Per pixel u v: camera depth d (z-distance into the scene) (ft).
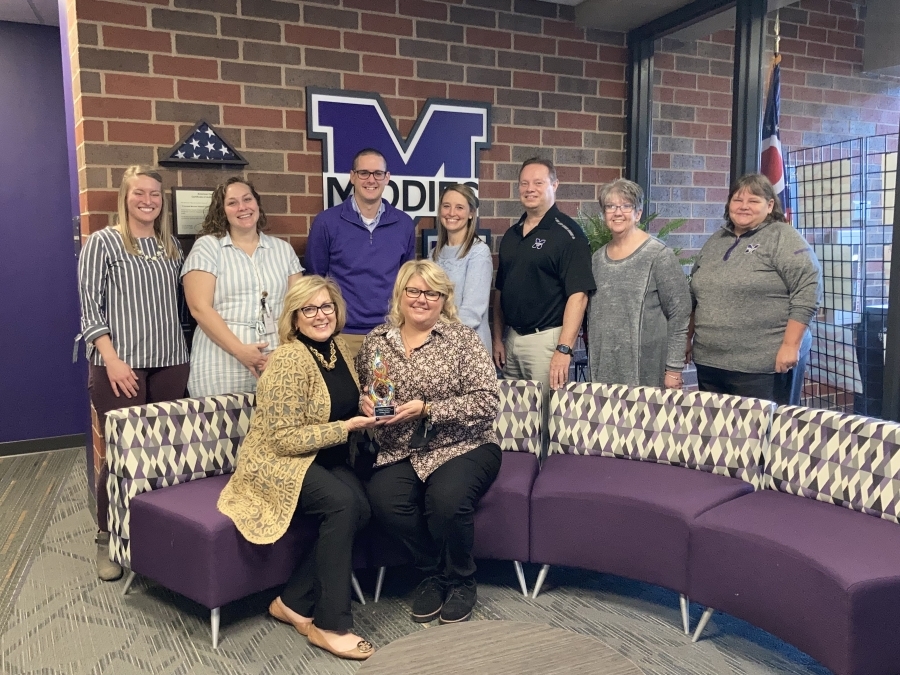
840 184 12.28
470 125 11.84
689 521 7.52
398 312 8.42
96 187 9.59
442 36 11.54
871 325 11.66
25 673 7.02
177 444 8.36
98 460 10.37
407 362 8.22
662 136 13.21
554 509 8.26
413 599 8.38
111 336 8.96
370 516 7.89
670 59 13.10
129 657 7.30
